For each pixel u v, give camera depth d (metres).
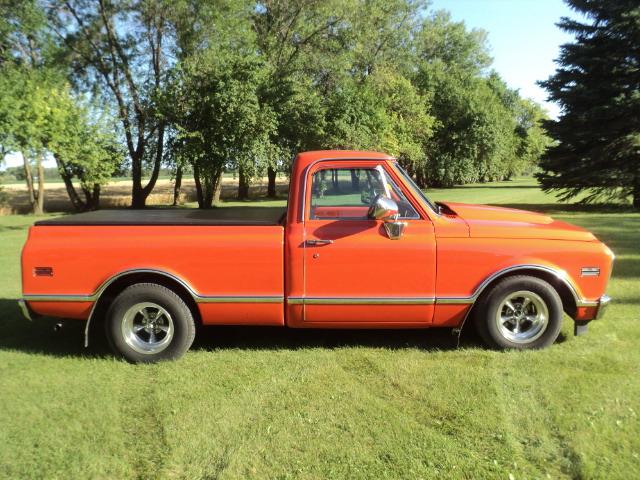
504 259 4.45
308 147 28.92
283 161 27.80
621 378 4.03
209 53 24.19
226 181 63.47
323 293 4.46
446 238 4.45
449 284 4.46
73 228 4.53
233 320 4.57
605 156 19.75
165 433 3.36
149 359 4.55
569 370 4.20
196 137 24.39
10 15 24.70
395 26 42.09
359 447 3.16
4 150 16.34
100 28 27.33
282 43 30.78
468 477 2.86
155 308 4.54
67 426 3.48
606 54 19.58
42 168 30.45
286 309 4.52
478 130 50.44
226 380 4.16
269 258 4.44
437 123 46.59
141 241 4.47
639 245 10.22
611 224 14.23
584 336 4.99
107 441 3.30
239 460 3.04
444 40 55.50
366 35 33.94
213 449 3.18
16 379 4.24
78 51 27.61
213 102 23.75
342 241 4.42
